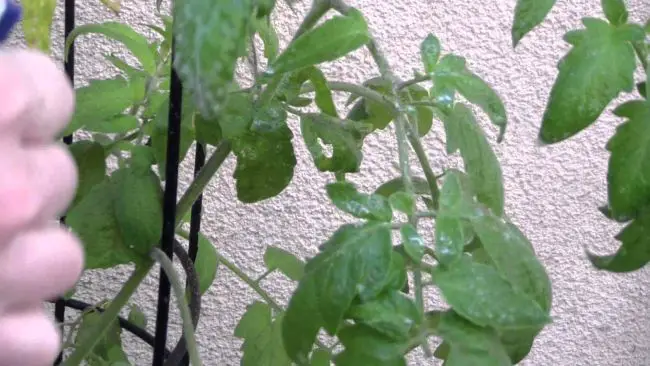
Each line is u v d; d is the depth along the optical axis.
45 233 0.29
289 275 0.55
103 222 0.44
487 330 0.34
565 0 0.76
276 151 0.44
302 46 0.37
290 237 0.79
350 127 0.46
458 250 0.35
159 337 0.46
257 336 0.51
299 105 0.47
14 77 0.27
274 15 0.69
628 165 0.38
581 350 0.90
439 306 0.82
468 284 0.34
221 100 0.30
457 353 0.34
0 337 0.28
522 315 0.34
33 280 0.28
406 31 0.74
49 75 0.29
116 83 0.49
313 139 0.45
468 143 0.42
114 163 0.69
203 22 0.30
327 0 0.41
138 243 0.43
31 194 0.27
